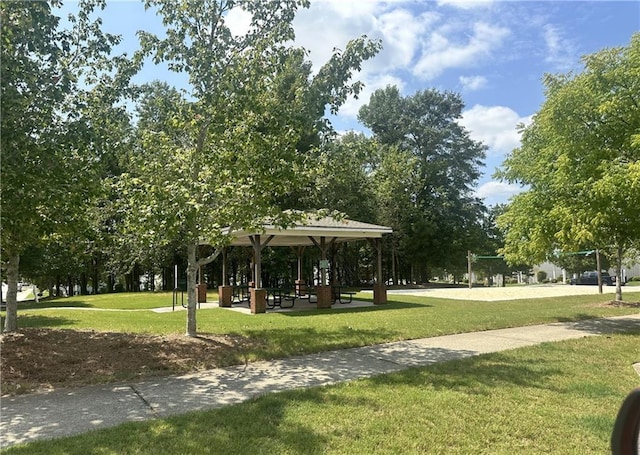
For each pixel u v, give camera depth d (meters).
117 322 12.71
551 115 11.19
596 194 10.15
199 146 9.32
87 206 8.40
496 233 46.25
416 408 5.19
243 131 8.95
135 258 31.95
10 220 6.68
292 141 8.88
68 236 8.98
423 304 18.36
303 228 17.23
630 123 10.66
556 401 5.46
